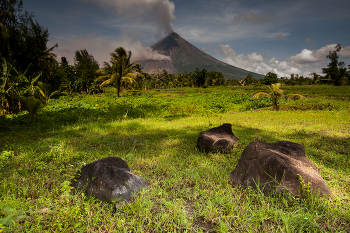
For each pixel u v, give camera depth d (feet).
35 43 80.94
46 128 26.12
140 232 6.24
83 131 23.39
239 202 8.02
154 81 293.02
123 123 28.78
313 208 7.42
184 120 32.27
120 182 8.09
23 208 7.01
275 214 7.02
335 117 30.91
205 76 304.50
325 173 10.73
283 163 8.66
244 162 9.84
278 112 41.14
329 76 232.32
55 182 9.62
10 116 33.12
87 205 7.25
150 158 13.55
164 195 8.52
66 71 138.41
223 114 41.45
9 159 12.85
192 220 6.90
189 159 13.24
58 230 6.23
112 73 108.06
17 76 44.09
